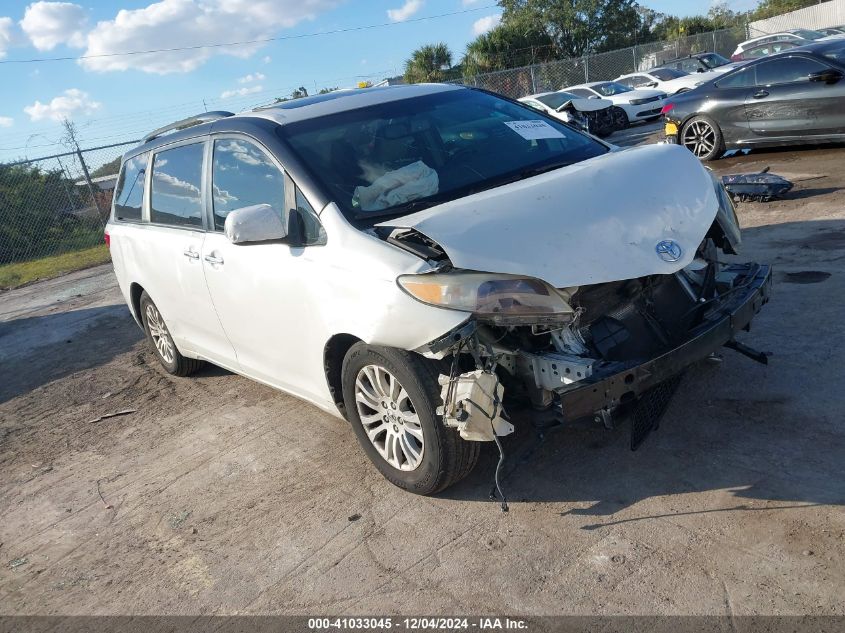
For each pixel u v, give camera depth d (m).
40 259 14.56
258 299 3.85
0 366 7.24
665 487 3.03
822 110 8.97
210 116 4.63
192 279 4.48
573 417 2.72
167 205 4.83
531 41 37.91
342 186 3.50
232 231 3.33
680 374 3.25
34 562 3.51
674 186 3.24
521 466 3.40
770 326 4.29
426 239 3.06
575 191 3.12
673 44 29.59
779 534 2.61
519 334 2.99
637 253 2.84
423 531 3.10
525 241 2.83
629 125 19.70
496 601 2.59
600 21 40.59
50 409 5.67
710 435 3.32
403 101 4.19
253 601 2.88
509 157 3.87
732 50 32.12
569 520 2.96
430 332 2.84
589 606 2.47
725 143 10.12
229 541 3.34
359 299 3.11
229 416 4.81
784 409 3.39
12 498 4.25
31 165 14.70
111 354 6.87
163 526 3.60
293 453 4.09
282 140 3.74
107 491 4.10
